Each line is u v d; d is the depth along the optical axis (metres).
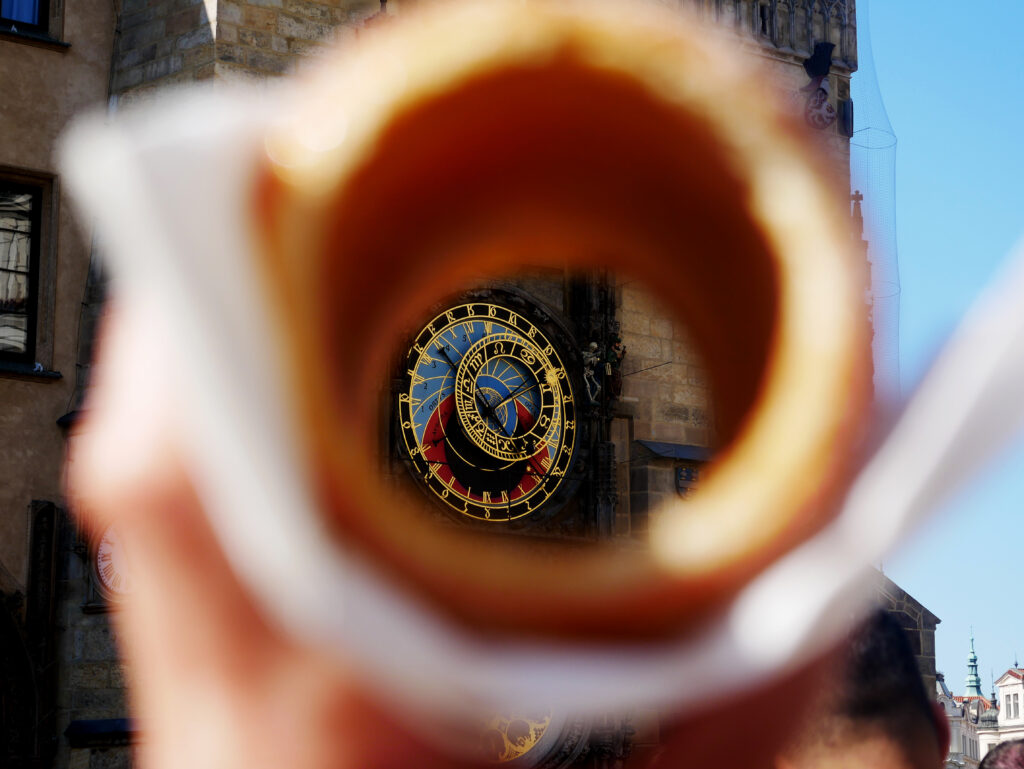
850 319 0.52
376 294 0.54
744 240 0.54
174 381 0.48
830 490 0.50
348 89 0.53
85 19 22.27
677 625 0.49
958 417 0.47
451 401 22.22
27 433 20.97
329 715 0.46
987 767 3.14
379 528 0.47
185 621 0.48
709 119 0.55
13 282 21.53
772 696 0.50
